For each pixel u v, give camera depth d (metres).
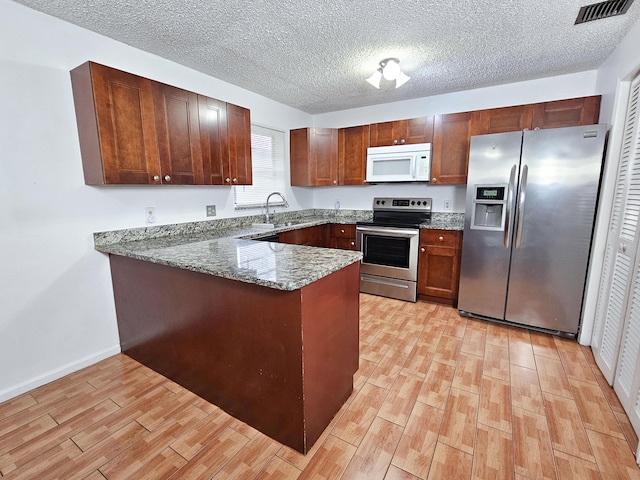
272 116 3.62
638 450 1.30
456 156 3.09
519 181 2.43
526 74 2.79
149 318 1.97
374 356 2.17
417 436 1.46
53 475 1.29
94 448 1.42
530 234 2.44
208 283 1.56
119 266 2.10
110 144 1.85
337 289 1.53
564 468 1.28
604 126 2.11
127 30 1.99
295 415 1.36
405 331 2.56
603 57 2.40
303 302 1.26
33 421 1.59
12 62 1.68
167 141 2.15
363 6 1.73
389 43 2.18
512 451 1.37
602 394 1.74
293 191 4.09
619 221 1.91
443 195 3.55
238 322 1.47
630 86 1.99
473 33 2.04
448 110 3.39
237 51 2.31
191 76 2.64
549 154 2.29
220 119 2.53
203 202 2.82
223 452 1.39
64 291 1.97
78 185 1.98
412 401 1.71
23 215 1.77
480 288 2.72
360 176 3.71
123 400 1.75
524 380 1.88
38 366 1.88
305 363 1.31
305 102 3.72
